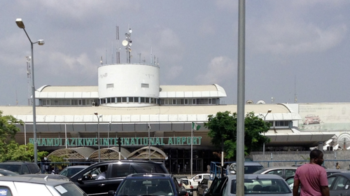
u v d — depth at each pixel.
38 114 50.09
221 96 58.84
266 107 54.19
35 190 6.16
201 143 52.88
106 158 45.62
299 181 7.50
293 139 50.84
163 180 10.26
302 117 57.44
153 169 13.67
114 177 13.48
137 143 49.53
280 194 9.38
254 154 41.19
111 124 49.12
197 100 59.72
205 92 59.12
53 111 51.22
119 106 54.31
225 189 10.18
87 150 46.16
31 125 48.53
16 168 18.08
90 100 59.59
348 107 57.25
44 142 48.06
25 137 47.06
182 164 54.22
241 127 9.44
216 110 52.47
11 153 34.56
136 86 54.75
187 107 53.72
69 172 21.30
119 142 34.41
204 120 50.09
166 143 51.81
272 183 9.80
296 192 7.55
